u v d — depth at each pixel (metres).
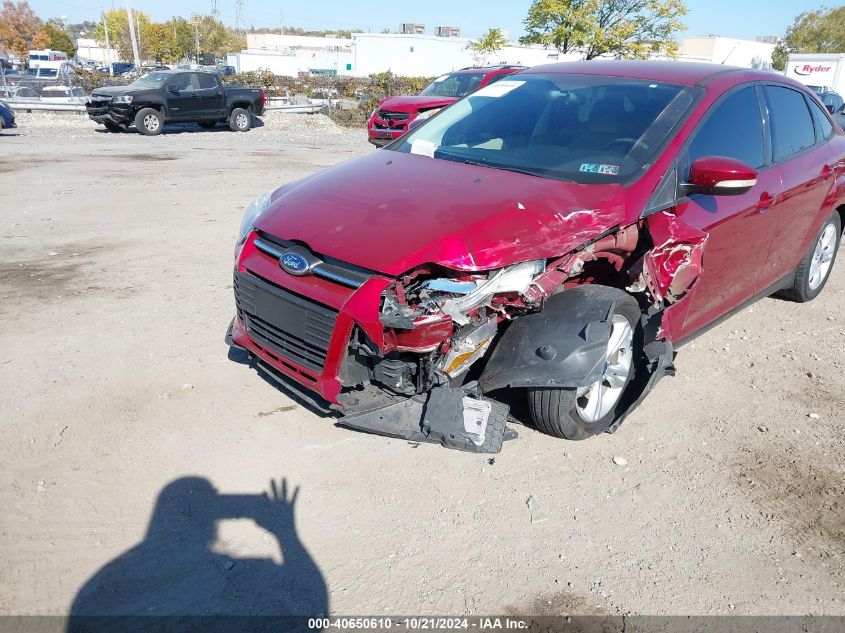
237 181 11.00
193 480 3.26
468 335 3.11
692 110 4.02
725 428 3.94
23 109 21.28
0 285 5.64
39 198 9.08
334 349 3.14
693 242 3.60
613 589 2.75
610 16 28.50
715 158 3.69
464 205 3.33
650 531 3.08
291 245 3.40
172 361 4.39
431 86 15.59
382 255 3.04
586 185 3.62
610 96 4.29
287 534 2.95
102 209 8.58
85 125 19.80
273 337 3.47
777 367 4.73
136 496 3.14
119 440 3.54
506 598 2.67
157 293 5.59
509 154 4.05
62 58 60.06
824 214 5.41
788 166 4.74
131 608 2.54
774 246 4.84
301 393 3.44
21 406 3.79
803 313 5.77
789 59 35.53
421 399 3.29
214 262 6.47
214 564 2.77
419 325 2.96
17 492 3.12
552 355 3.15
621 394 3.81
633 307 3.63
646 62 4.75
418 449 3.57
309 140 18.77
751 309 5.82
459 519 3.08
